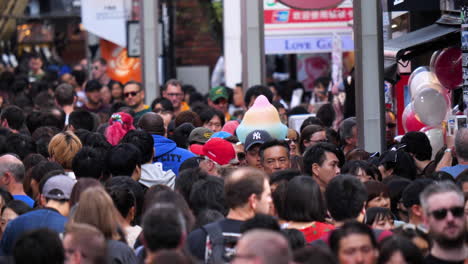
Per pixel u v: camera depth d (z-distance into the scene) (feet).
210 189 53.11
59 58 220.02
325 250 36.88
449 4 79.25
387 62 83.82
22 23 208.54
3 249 52.47
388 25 103.35
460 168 65.57
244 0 104.12
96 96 128.26
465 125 73.67
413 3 81.66
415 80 86.33
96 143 75.61
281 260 33.58
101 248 40.32
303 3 90.99
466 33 72.74
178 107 115.85
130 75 167.73
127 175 64.44
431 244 46.65
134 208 54.90
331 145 64.95
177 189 55.31
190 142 78.07
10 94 152.25
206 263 45.85
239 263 33.83
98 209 48.03
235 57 161.17
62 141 70.23
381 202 57.06
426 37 80.59
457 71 82.94
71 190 54.60
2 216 57.72
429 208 45.14
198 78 204.85
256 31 104.06
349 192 50.06
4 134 88.17
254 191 47.50
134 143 69.00
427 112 82.07
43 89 147.23
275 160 65.16
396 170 69.67
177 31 225.97
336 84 125.49
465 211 52.65
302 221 50.19
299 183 50.44
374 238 42.57
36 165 64.18
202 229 46.88
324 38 135.33
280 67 201.05
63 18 218.59
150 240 40.42
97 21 157.69
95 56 185.88
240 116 123.65
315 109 131.64
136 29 151.33
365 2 78.28
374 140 78.89
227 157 67.77
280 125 75.20
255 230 34.63
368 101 78.84
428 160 74.69
